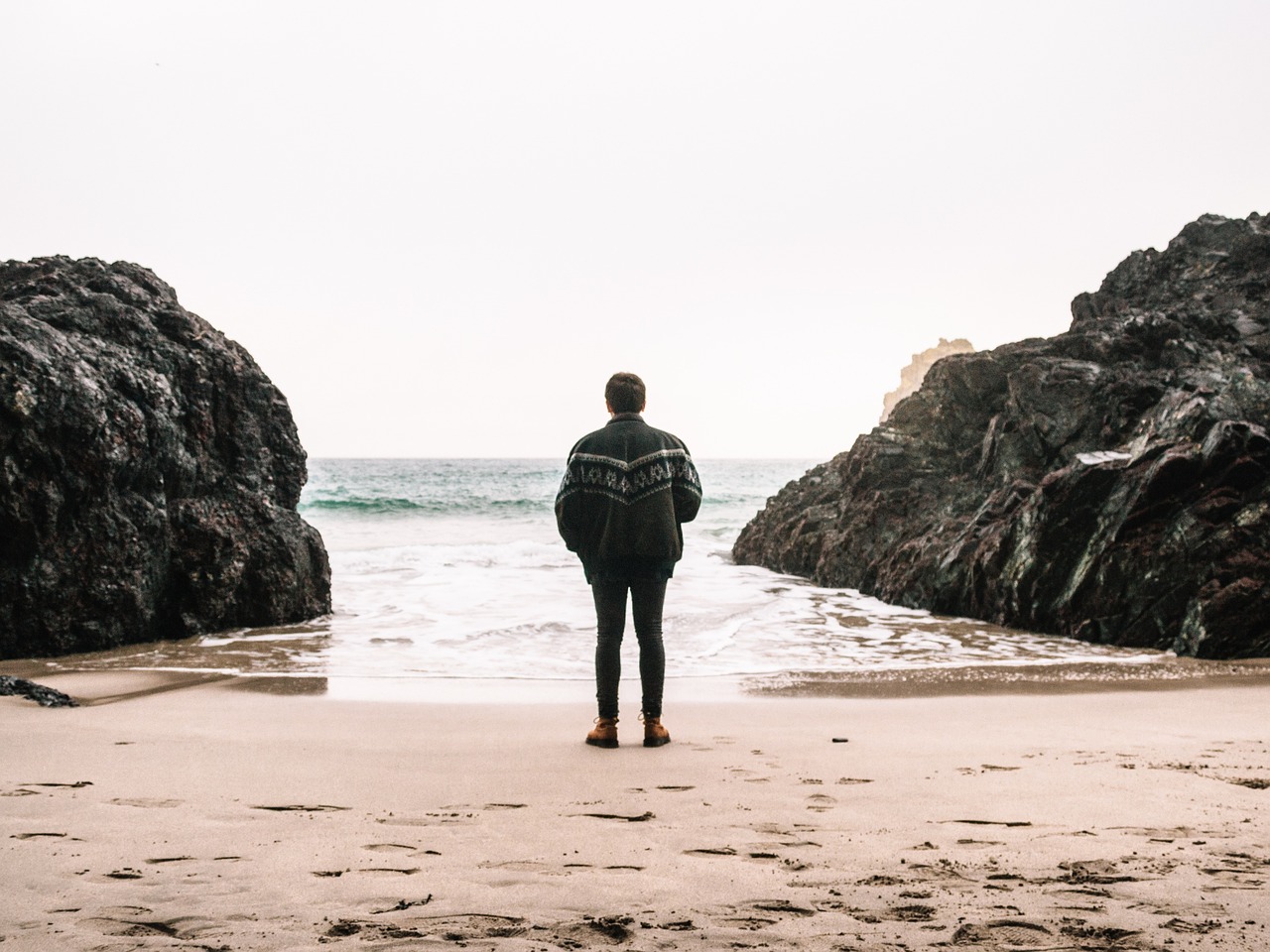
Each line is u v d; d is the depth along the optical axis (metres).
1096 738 4.83
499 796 3.48
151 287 11.33
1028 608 11.01
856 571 15.63
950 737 4.86
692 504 4.78
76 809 3.22
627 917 2.22
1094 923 2.17
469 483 62.22
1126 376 12.88
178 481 10.20
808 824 3.08
